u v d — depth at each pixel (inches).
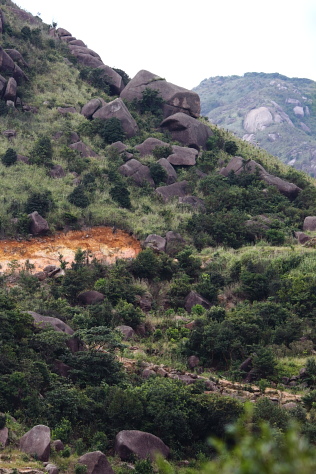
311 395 1552.7
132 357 1811.0
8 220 2896.2
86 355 1567.4
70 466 1130.0
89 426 1354.6
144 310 2326.5
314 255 2741.1
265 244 3006.9
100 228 3058.6
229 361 1900.8
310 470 253.4
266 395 1619.1
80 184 3329.2
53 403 1348.4
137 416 1374.3
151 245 2893.7
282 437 1147.3
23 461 1081.4
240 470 263.3
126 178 3570.4
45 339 1560.0
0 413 1204.5
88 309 2091.5
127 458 1255.5
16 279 2456.9
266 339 2030.0
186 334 2062.0
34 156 3486.7
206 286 2487.7
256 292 2485.2
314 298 2326.5
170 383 1535.4
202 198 3585.1
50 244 2876.5
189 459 1328.7
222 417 1389.0
